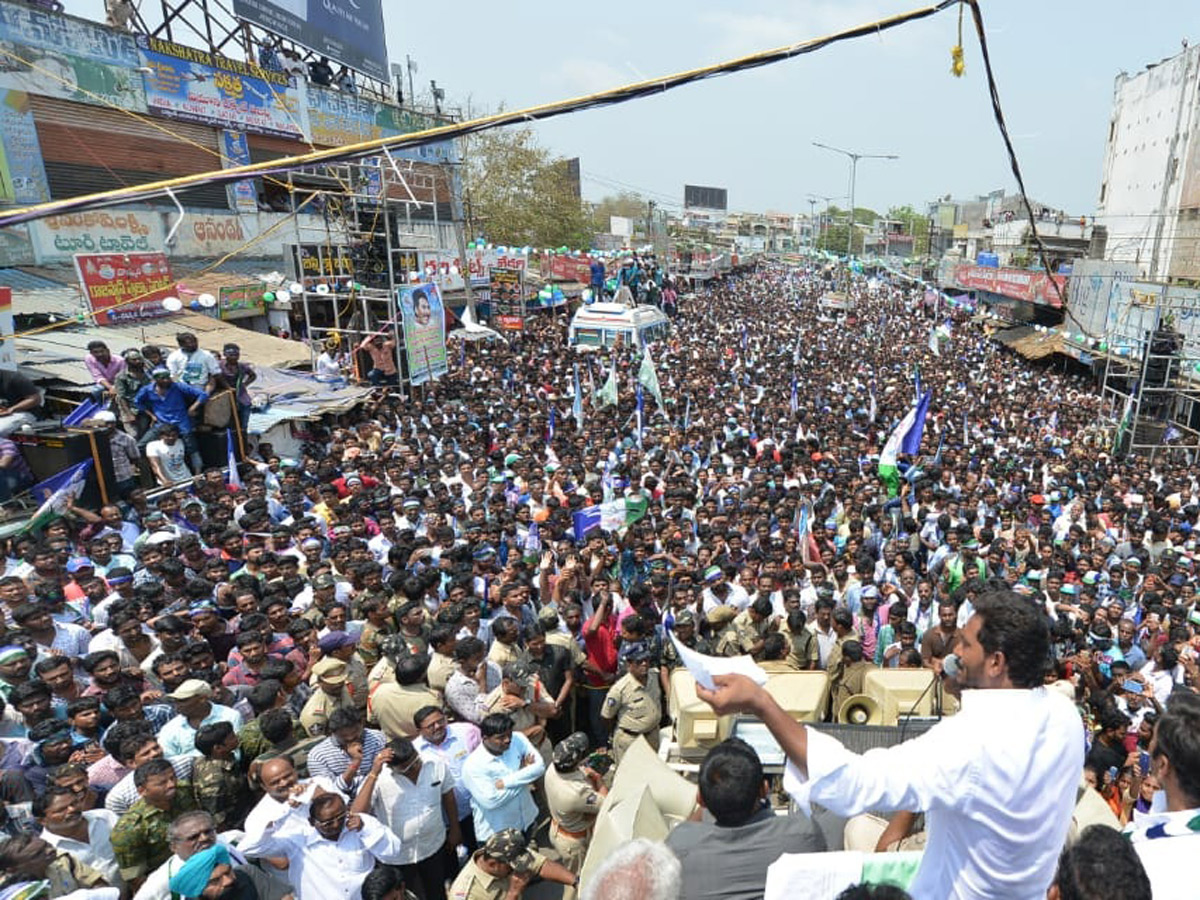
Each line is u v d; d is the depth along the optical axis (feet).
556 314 132.77
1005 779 6.10
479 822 17.51
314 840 14.98
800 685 15.17
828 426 59.41
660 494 41.34
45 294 53.88
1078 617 27.76
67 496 31.37
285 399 51.26
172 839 13.57
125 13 66.95
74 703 17.80
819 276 306.14
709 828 9.08
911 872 8.09
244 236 77.30
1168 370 65.05
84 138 61.87
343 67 95.55
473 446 49.98
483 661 21.38
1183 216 109.09
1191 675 23.89
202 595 24.45
